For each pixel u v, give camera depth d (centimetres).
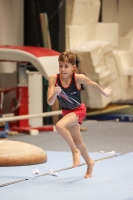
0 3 1245
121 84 1462
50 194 504
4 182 570
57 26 1316
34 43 1289
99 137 1033
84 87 1354
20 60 1056
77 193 506
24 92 1136
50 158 742
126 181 564
